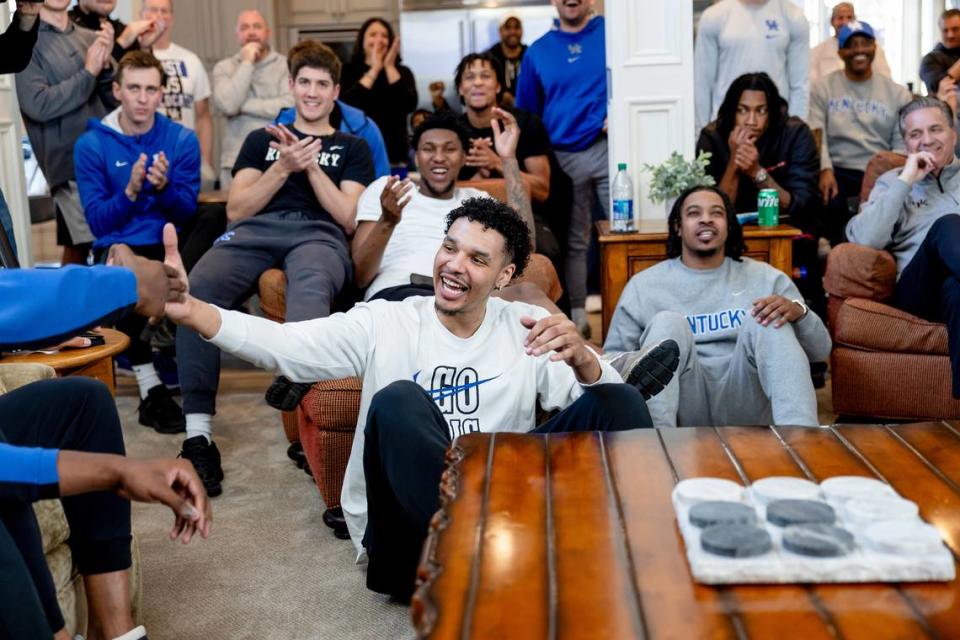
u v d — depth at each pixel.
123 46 5.02
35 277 1.49
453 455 1.72
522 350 2.39
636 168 4.41
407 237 3.59
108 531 1.88
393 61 5.94
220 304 3.67
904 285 3.60
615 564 1.29
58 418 1.85
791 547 1.25
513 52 6.54
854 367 3.58
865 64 5.35
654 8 4.31
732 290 3.28
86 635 2.04
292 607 2.45
